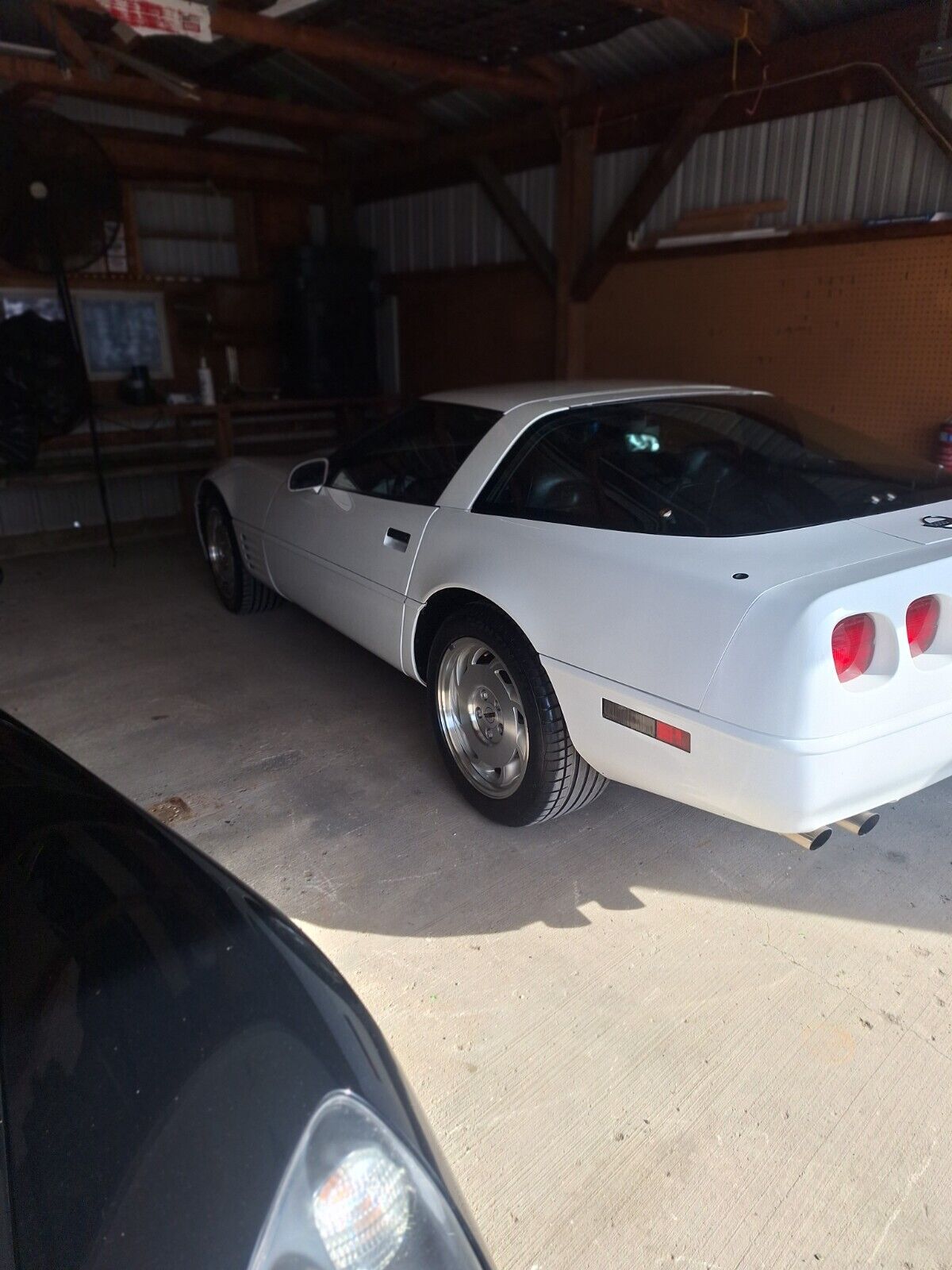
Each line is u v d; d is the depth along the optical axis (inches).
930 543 72.0
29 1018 37.3
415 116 230.4
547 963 76.8
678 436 96.0
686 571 71.4
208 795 106.1
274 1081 34.6
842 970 75.4
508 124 214.2
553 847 94.1
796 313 165.6
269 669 148.5
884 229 148.3
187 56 209.2
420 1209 34.4
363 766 112.8
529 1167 57.9
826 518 79.4
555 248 213.3
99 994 37.6
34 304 241.0
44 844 46.7
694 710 68.7
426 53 170.1
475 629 91.9
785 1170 57.5
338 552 120.1
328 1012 38.9
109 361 257.6
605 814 100.7
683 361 188.9
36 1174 32.5
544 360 228.2
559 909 83.9
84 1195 31.4
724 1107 62.2
